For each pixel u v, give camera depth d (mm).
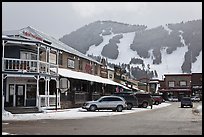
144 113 34375
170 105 64250
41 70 34969
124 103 36531
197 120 24734
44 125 19828
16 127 18500
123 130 17312
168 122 22734
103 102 35844
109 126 19500
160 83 115125
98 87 52969
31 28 43438
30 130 16984
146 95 48125
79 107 42062
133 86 86750
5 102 32031
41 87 36250
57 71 36375
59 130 17078
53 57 39500
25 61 32031
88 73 51938
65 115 28953
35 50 35344
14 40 30594
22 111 30344
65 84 38469
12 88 32844
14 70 30828
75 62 46656
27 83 33906
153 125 20344
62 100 38094
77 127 18750
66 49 44219
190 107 53062
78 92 43000
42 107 32688
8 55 32812
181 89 111938
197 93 111750
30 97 34062
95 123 21484
